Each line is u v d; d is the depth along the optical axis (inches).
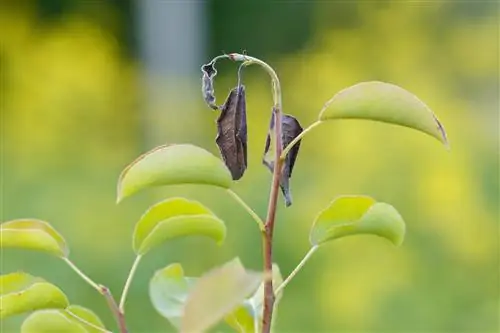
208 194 105.1
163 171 35.2
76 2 155.4
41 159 117.9
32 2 150.5
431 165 114.4
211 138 130.5
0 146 120.3
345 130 121.3
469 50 144.4
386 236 36.9
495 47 143.9
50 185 109.3
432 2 149.2
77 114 132.6
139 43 158.1
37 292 36.4
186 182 35.4
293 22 178.4
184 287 39.0
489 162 116.8
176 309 38.6
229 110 36.2
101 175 115.1
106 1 158.1
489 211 107.1
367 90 35.2
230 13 182.7
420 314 93.3
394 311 93.0
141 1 154.9
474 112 137.6
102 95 137.3
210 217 37.3
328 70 144.1
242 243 97.2
